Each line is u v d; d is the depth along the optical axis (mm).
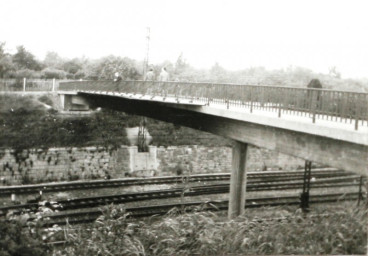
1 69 47625
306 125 14203
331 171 25719
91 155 34438
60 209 23078
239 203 21016
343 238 10352
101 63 56594
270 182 26719
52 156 33156
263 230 11664
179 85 24328
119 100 33406
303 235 11055
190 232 11617
